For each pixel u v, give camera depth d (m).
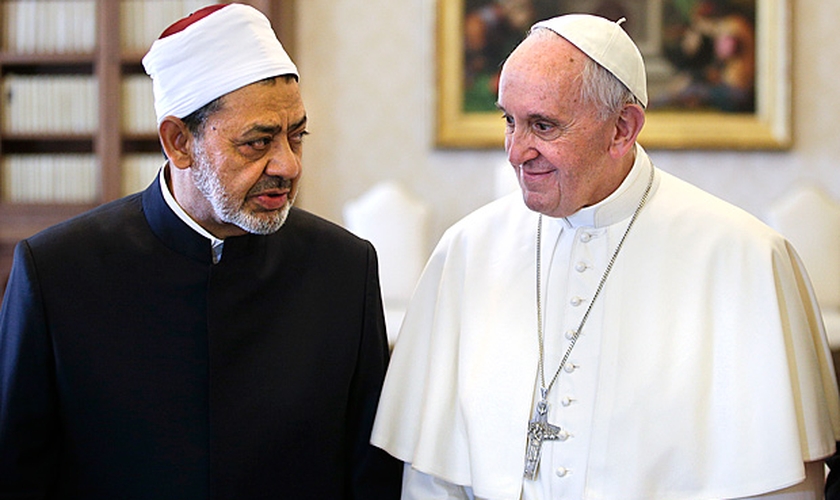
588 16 1.74
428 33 6.27
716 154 6.19
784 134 6.08
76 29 5.79
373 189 6.34
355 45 6.35
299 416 1.87
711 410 1.75
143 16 5.76
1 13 5.83
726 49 6.10
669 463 1.72
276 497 1.86
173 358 1.80
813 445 1.72
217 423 1.78
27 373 1.74
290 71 1.71
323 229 2.02
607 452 1.74
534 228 1.97
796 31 6.10
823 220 5.43
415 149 6.37
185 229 1.82
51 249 1.80
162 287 1.82
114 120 5.77
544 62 1.67
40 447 1.78
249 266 1.85
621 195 1.85
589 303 1.86
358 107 6.38
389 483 2.04
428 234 5.90
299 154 1.79
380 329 2.04
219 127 1.67
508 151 1.73
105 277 1.80
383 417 1.98
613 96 1.69
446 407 1.93
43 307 1.76
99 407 1.76
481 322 1.93
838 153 6.12
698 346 1.77
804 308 1.89
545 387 1.85
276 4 5.75
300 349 1.90
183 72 1.69
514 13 6.20
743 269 1.81
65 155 5.89
